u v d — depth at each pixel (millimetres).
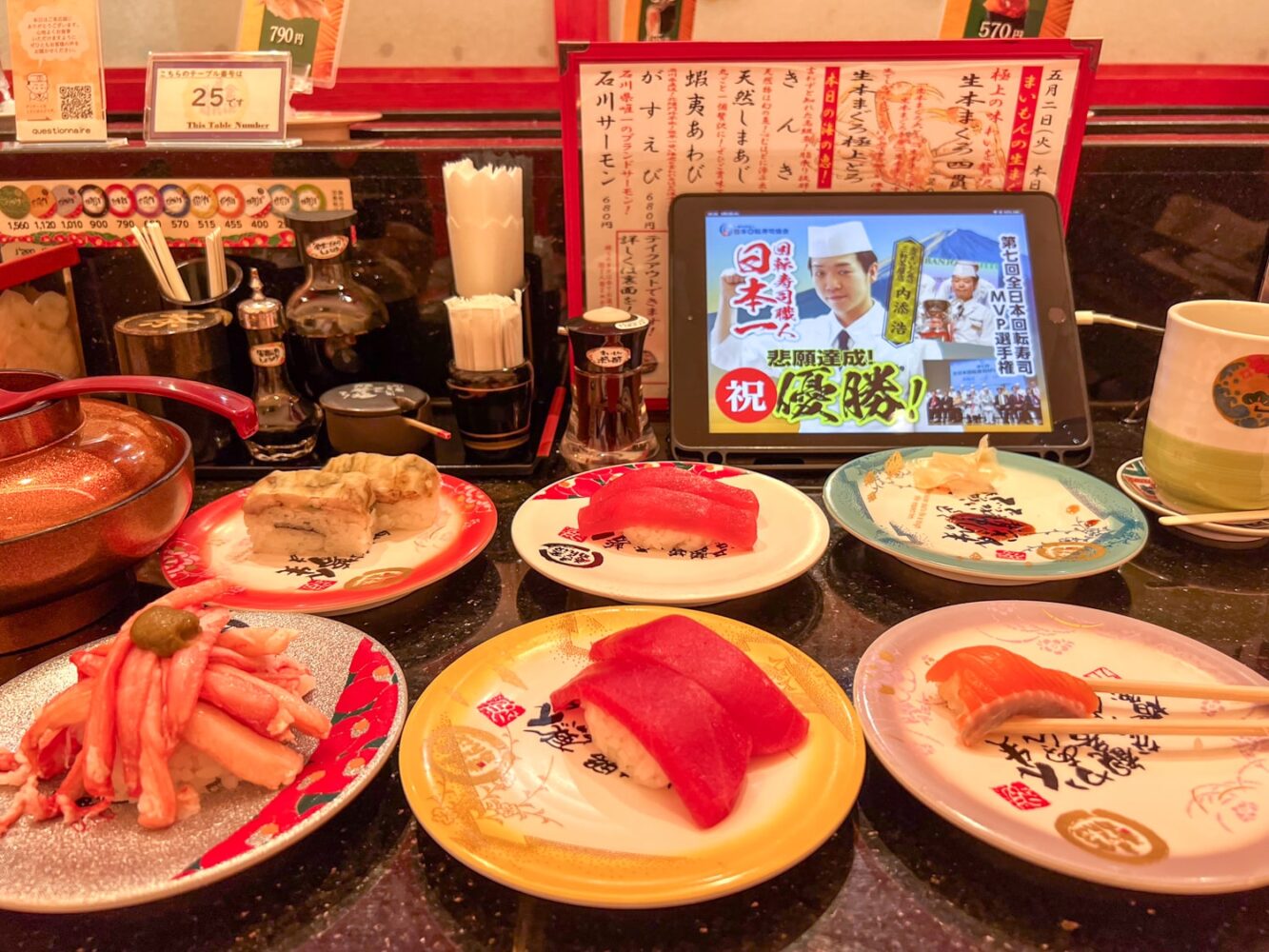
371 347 572
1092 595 417
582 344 500
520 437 538
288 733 304
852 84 507
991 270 527
